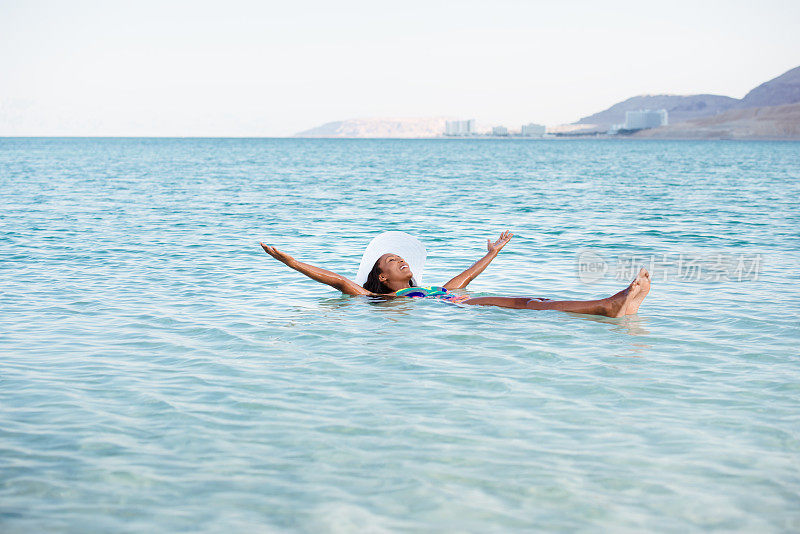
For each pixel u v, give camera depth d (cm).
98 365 721
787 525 414
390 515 425
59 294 1077
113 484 465
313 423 565
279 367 714
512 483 464
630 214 2361
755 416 578
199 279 1210
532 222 2122
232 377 681
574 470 482
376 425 560
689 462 494
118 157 8638
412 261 1135
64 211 2394
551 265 1360
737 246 1620
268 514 427
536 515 426
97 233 1833
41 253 1493
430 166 6788
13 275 1237
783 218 2214
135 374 692
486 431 548
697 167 6344
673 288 1119
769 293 1074
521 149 15812
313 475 476
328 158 9194
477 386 652
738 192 3353
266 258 1441
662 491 454
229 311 967
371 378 676
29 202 2722
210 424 564
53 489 458
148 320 914
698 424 561
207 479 471
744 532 407
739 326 873
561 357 744
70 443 528
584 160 8531
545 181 4328
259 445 524
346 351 769
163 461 498
